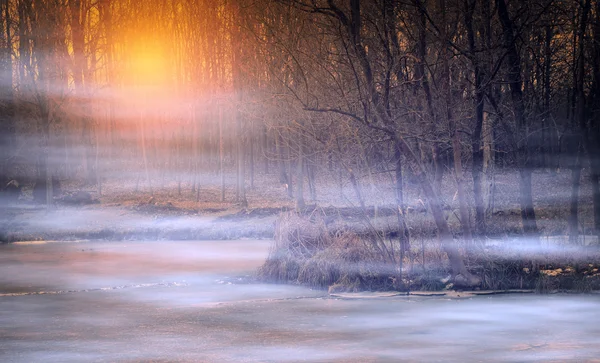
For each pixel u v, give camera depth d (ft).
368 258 61.72
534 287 59.62
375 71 67.51
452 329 45.85
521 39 67.67
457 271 60.03
